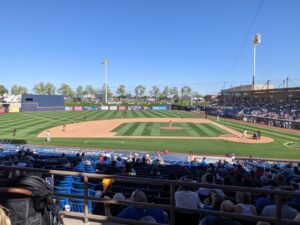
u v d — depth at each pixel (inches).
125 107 4503.0
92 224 241.3
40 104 3900.1
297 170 709.3
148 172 583.8
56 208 163.8
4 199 140.7
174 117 2977.4
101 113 3523.6
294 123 2097.7
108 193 363.3
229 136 1686.8
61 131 1856.5
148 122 2434.8
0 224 106.5
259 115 2763.3
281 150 1312.7
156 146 1371.8
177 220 251.6
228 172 612.1
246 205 254.1
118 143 1440.7
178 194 260.4
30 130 1863.9
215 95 7253.9
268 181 428.8
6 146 1304.1
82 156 902.4
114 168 505.4
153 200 337.7
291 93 3243.1
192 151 1274.6
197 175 553.6
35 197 143.4
